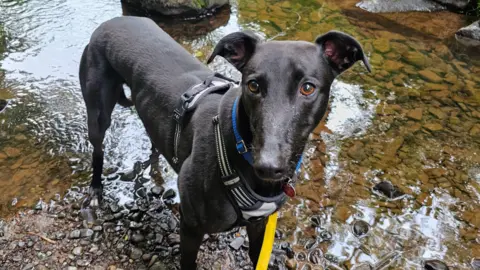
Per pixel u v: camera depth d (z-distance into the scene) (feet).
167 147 2.30
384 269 2.49
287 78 1.58
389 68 4.37
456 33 5.13
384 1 5.74
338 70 1.83
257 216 1.91
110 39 2.63
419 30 5.24
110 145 3.32
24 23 4.92
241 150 1.72
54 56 4.37
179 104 2.15
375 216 2.81
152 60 2.44
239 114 1.73
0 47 4.46
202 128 1.97
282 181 1.80
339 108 3.79
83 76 2.77
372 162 3.24
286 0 5.76
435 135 3.52
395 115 3.73
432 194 2.99
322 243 2.62
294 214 2.80
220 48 1.82
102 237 2.62
